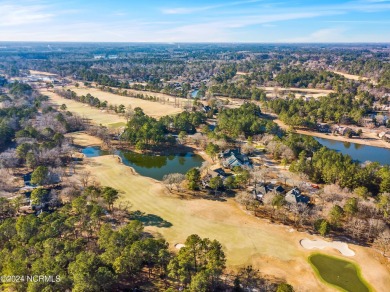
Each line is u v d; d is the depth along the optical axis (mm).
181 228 88438
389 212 89125
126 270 64812
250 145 148500
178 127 178250
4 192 103500
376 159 149875
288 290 58062
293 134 161125
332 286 67875
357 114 197625
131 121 170375
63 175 119188
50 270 59781
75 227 82750
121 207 98812
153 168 134500
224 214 95562
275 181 116812
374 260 75812
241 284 67688
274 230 87562
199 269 64875
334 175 111500
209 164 134375
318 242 82500
